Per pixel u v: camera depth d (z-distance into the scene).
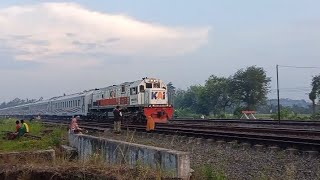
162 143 20.53
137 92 36.75
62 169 9.36
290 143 15.66
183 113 89.56
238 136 19.55
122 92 40.28
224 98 92.50
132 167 9.05
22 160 12.07
